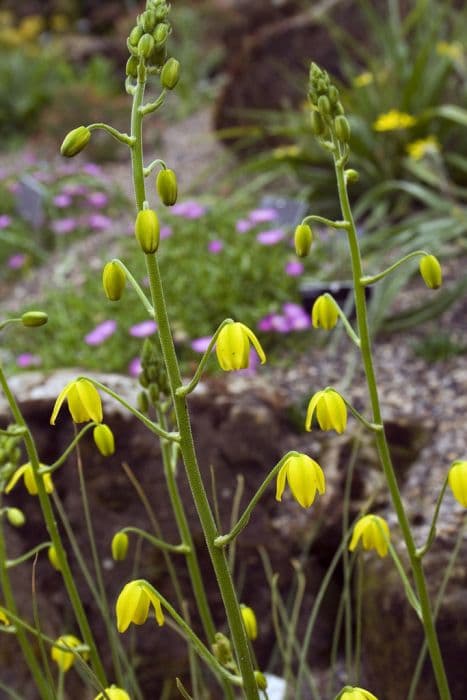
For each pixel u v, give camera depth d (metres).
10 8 17.06
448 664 3.10
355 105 6.68
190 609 3.61
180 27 12.96
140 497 3.65
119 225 7.50
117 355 4.75
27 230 7.80
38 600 3.63
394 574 3.24
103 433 2.18
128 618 1.83
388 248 5.25
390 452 3.87
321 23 8.05
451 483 2.02
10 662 3.65
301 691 3.45
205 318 4.88
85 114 10.83
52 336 5.44
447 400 4.16
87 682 3.40
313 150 6.71
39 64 12.38
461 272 5.32
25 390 3.82
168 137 10.24
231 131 7.26
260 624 3.62
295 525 3.62
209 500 3.67
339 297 4.84
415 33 7.77
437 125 6.45
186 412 1.84
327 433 3.88
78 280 6.15
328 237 5.97
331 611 3.61
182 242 5.62
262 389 3.95
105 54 13.80
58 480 3.69
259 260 5.14
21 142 11.23
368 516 2.30
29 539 3.67
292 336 4.87
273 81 8.09
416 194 5.73
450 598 3.09
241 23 9.62
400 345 4.73
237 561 3.64
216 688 3.57
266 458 3.74
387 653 3.24
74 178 8.12
